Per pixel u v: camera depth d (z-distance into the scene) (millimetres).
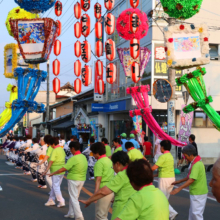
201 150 18375
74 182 6719
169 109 14047
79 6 11648
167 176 6582
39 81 9805
